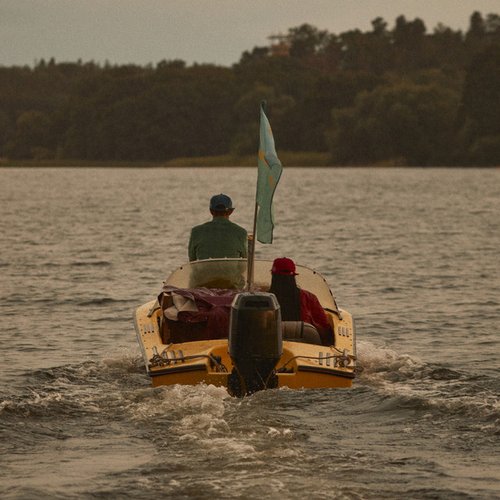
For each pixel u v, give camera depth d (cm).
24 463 2897
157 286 7412
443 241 11294
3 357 4738
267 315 3466
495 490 2647
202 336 4103
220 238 4544
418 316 6000
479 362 4597
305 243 10981
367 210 17850
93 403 3509
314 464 2816
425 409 3403
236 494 2556
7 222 14838
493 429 3191
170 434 3109
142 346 3950
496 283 7556
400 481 2700
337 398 3525
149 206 19900
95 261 9175
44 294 6962
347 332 4150
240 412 3328
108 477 2738
